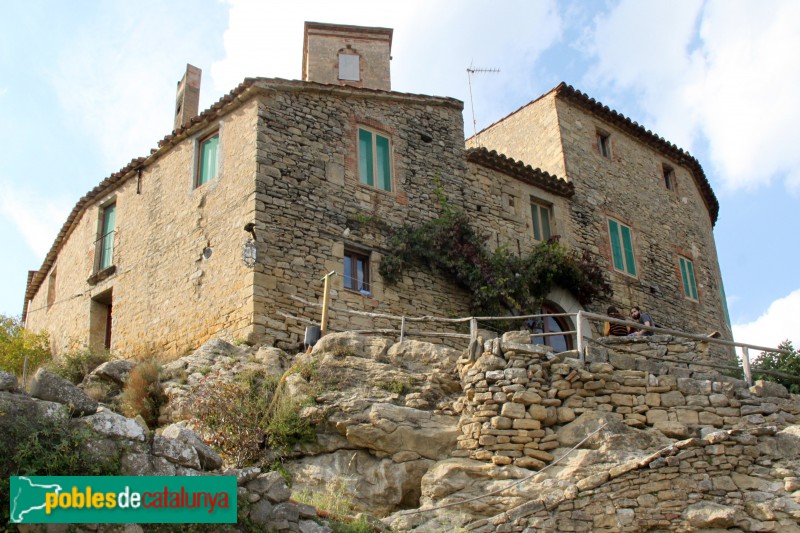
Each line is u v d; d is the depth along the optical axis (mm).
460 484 12031
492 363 13289
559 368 13383
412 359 14344
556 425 13000
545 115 24453
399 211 19406
